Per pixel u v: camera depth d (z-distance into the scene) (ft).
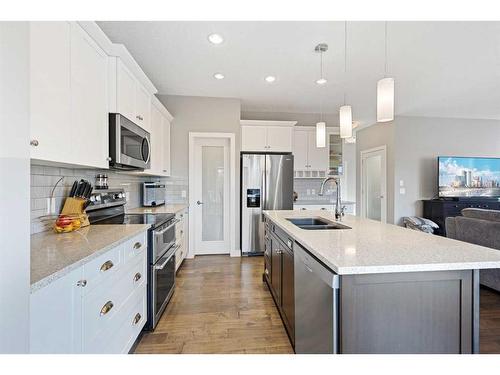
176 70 10.64
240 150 14.33
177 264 10.62
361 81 11.63
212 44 8.60
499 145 17.76
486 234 8.77
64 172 6.28
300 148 16.42
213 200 14.42
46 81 4.20
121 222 7.19
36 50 3.97
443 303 3.54
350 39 8.21
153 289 6.71
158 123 10.94
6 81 2.05
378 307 3.45
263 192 14.15
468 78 11.21
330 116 17.39
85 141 5.44
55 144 4.44
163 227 7.67
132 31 7.84
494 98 13.65
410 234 5.44
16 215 2.13
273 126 15.05
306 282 4.66
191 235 13.70
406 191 16.90
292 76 11.16
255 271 11.48
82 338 3.69
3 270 2.02
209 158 14.35
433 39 8.16
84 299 3.74
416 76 11.00
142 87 8.52
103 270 4.27
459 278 3.56
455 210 15.33
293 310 5.80
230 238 14.10
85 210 6.63
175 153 13.65
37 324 2.85
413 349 3.49
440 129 17.19
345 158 23.06
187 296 8.84
